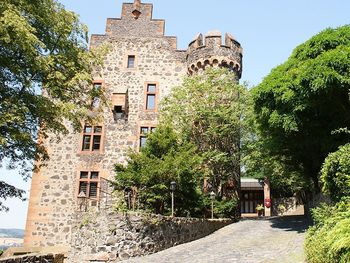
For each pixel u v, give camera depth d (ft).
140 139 72.90
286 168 68.08
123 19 80.53
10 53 42.27
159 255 37.65
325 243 23.43
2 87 41.27
